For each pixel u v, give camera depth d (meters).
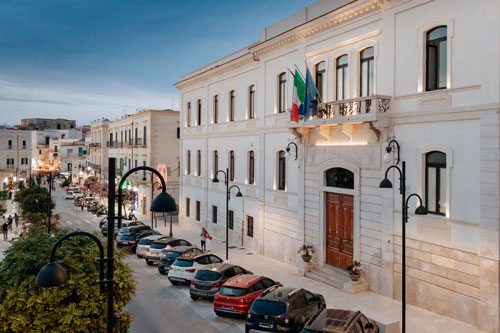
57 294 8.61
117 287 9.33
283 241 22.41
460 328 13.23
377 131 16.34
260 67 24.09
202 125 32.06
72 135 96.19
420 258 15.03
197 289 15.92
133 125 48.00
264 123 23.83
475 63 13.34
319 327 10.13
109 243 7.24
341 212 18.69
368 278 17.11
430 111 14.62
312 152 20.00
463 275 13.73
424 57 14.98
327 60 19.14
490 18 12.91
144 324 13.98
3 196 54.38
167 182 43.25
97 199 54.97
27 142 68.75
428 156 14.99
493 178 12.86
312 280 18.88
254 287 14.35
